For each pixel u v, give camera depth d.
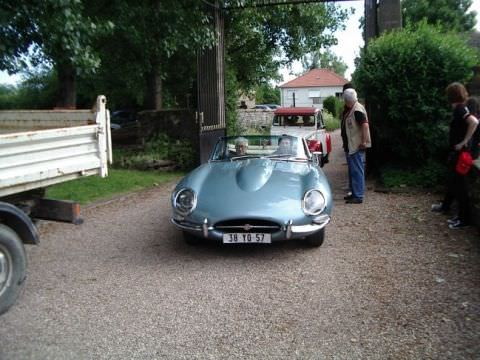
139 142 14.07
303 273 4.64
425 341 3.25
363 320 3.60
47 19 6.81
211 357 3.14
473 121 5.62
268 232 4.89
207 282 4.46
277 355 3.14
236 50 19.83
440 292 4.05
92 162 4.72
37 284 4.54
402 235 5.77
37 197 4.64
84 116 4.92
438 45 8.19
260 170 5.55
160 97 17.72
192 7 10.84
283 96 76.38
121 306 3.98
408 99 8.22
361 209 7.21
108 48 14.91
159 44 10.98
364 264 4.84
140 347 3.29
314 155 6.67
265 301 4.01
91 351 3.25
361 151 7.52
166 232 6.36
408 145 8.62
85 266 5.03
